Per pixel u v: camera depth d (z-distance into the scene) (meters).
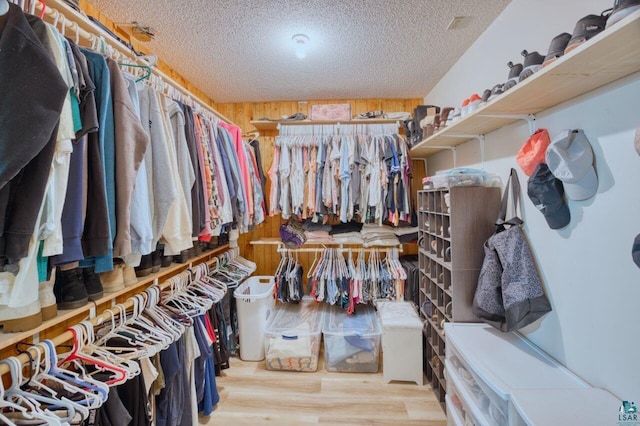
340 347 2.18
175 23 1.70
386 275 2.50
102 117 0.87
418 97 2.96
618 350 0.91
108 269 0.86
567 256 1.11
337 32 1.79
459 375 1.33
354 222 2.89
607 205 0.94
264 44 1.94
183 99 1.68
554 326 1.18
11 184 0.63
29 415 0.73
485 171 1.72
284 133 2.81
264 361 2.36
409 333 2.02
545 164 1.14
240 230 2.12
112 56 1.16
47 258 0.76
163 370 1.31
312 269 2.74
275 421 1.70
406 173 2.54
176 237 1.18
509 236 1.35
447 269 1.72
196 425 1.57
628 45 0.71
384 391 1.96
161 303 1.56
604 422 0.81
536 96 1.06
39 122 0.61
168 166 1.13
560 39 0.95
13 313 0.75
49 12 0.88
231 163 1.87
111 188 0.89
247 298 2.36
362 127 2.76
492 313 1.34
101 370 0.99
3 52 0.60
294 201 2.58
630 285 0.87
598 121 0.96
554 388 0.98
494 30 1.67
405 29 1.76
